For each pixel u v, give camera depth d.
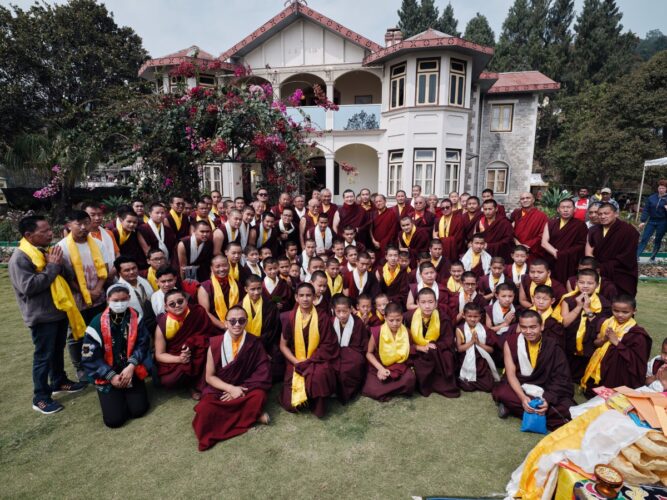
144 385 3.81
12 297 7.43
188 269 5.43
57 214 14.47
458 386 4.35
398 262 5.73
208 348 3.88
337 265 5.33
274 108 7.67
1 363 4.78
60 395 4.14
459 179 14.48
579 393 4.23
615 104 22.69
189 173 7.89
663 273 8.90
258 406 3.61
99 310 4.29
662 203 9.30
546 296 4.39
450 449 3.26
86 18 18.95
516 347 3.74
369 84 17.08
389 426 3.62
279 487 2.86
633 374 3.82
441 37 13.55
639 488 2.15
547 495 2.43
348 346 4.23
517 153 17.33
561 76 39.75
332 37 15.05
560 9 46.22
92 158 9.64
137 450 3.28
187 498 2.77
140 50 21.16
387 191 15.28
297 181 8.32
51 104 18.92
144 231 5.60
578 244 5.66
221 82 8.61
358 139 15.22
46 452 3.25
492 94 17.17
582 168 23.81
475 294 5.12
